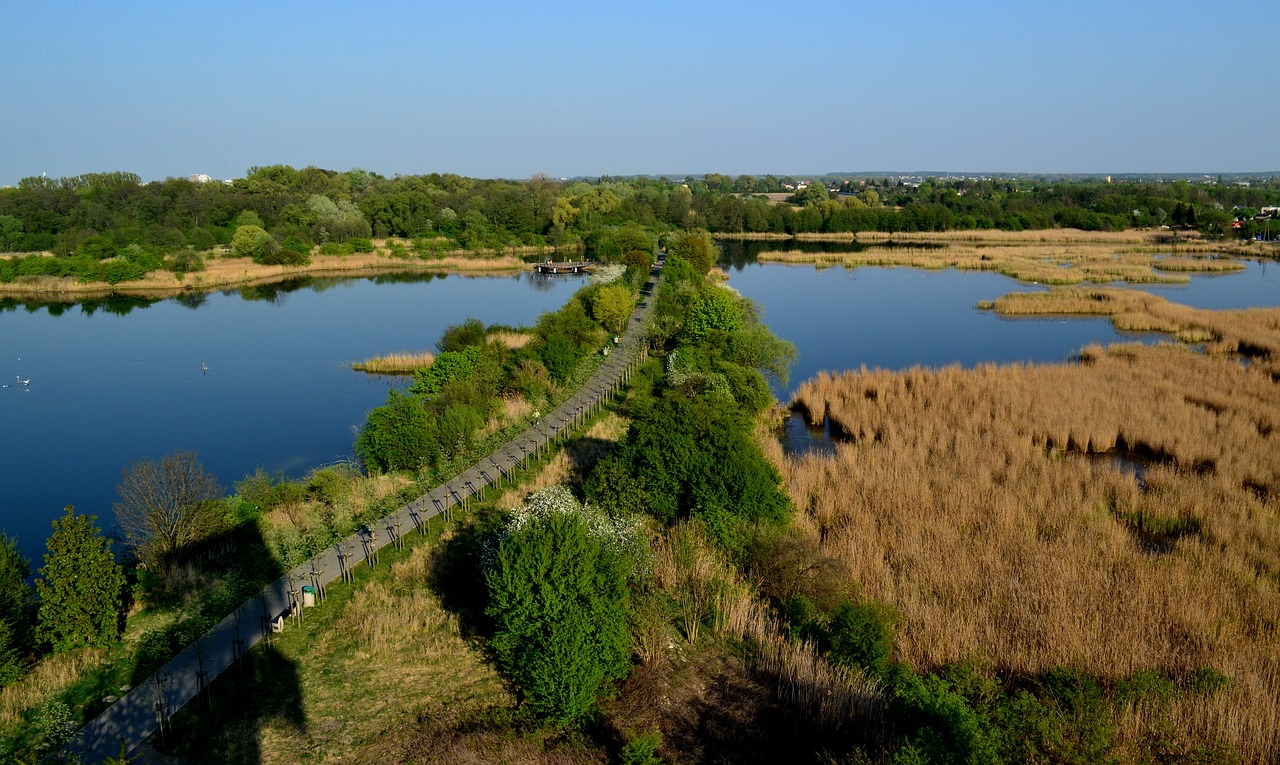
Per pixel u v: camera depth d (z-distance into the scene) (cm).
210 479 3139
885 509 3462
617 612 2164
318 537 3027
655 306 7556
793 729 2055
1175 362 5988
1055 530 3297
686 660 2341
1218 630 2556
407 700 2108
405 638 2391
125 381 6281
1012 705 2036
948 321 8719
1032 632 2495
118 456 4669
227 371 6581
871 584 2792
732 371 5159
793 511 3234
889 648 2358
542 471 3816
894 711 2012
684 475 3091
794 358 5869
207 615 2489
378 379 6331
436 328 8406
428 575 2762
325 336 7994
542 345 5519
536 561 2109
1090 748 1919
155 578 2727
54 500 4072
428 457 3841
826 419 5269
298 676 2195
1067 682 2162
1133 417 4675
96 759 1841
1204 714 2095
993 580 2797
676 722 2083
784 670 2261
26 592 2316
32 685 2112
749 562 2869
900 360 7056
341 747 1922
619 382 5488
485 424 4422
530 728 2019
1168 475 3878
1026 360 6906
